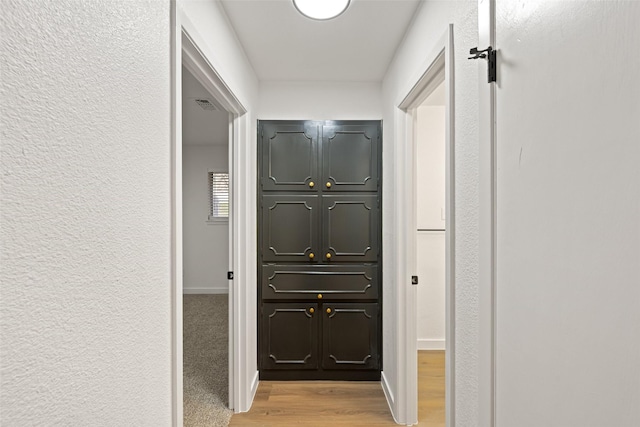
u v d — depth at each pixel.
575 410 0.63
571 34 0.64
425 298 3.54
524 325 0.80
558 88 0.68
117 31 0.76
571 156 0.64
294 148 2.86
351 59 2.46
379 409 2.41
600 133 0.57
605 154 0.56
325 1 1.73
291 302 2.85
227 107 2.23
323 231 2.85
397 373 2.24
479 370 1.04
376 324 2.84
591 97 0.59
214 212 5.83
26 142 0.52
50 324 0.57
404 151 2.29
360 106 2.92
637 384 0.50
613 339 0.54
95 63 0.68
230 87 1.92
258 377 2.81
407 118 2.28
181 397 1.08
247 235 2.43
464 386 1.22
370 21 1.96
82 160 0.65
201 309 4.79
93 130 0.68
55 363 0.58
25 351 0.52
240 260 2.38
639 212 0.50
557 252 0.68
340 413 2.36
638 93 0.50
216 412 2.33
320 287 2.85
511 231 0.86
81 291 0.64
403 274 2.26
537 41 0.75
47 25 0.56
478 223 1.06
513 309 0.85
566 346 0.65
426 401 2.51
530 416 0.77
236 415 2.32
